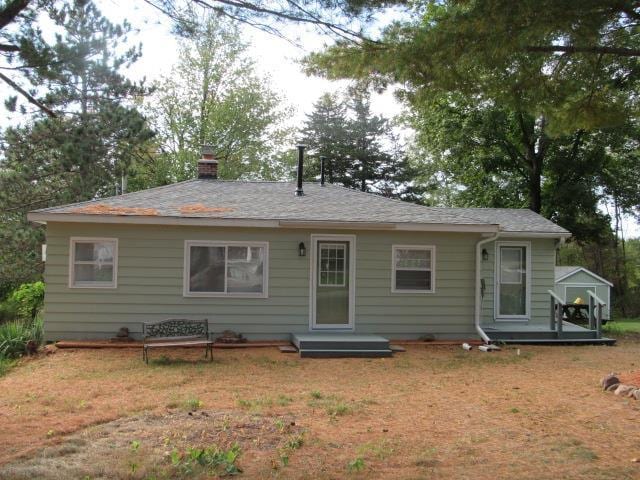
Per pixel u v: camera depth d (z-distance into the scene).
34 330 13.77
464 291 14.88
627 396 9.09
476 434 7.01
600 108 9.32
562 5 7.09
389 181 42.19
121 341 13.43
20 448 6.22
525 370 11.49
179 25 7.10
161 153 36.38
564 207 26.97
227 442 6.46
